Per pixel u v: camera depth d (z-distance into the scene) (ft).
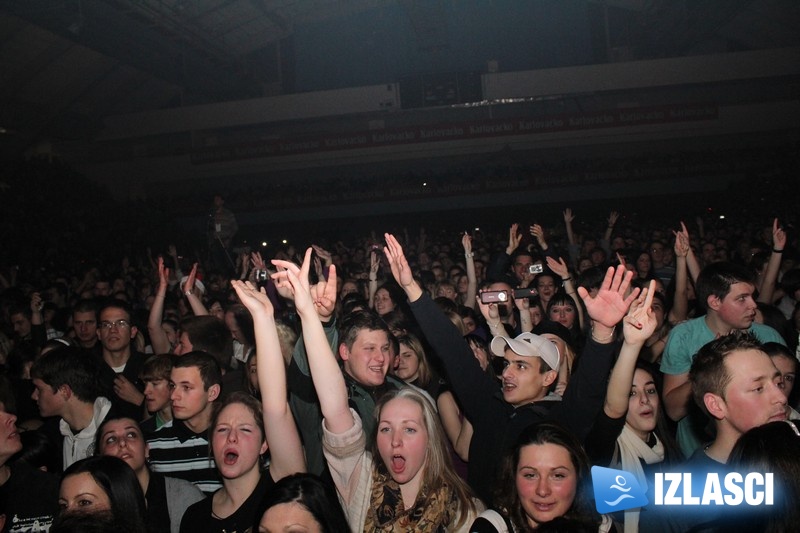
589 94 78.74
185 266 46.47
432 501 7.43
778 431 5.50
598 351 7.68
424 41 79.77
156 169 77.92
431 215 77.71
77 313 15.75
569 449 6.68
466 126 76.38
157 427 10.90
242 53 80.64
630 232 46.68
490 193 76.54
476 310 18.38
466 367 9.11
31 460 9.52
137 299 30.78
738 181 73.92
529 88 76.33
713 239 39.24
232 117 76.95
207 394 9.88
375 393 9.69
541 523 6.59
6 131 63.31
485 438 8.61
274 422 7.68
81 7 52.70
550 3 83.82
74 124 70.64
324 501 6.31
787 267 21.15
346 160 78.13
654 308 13.30
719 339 7.43
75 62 60.85
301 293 7.61
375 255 19.90
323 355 7.61
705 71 74.38
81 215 60.64
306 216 78.07
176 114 76.28
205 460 9.87
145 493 8.75
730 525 5.64
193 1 61.52
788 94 77.46
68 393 10.65
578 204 76.48
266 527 6.20
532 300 16.14
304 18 82.99
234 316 14.98
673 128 75.15
